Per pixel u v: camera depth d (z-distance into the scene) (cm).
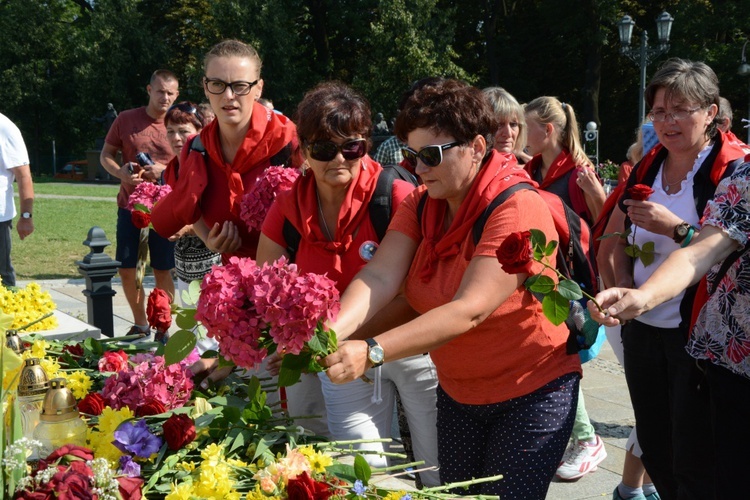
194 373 286
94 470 196
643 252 323
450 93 240
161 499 218
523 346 252
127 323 784
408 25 3484
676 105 314
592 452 440
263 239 323
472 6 4050
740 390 268
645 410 340
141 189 453
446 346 260
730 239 250
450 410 275
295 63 3891
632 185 346
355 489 205
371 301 257
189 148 393
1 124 689
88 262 648
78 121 4691
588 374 639
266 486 207
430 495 220
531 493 252
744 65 2467
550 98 466
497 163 248
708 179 317
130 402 258
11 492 190
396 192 304
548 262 243
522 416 254
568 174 459
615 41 3862
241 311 204
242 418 244
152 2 4647
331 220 308
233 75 364
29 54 4881
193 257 453
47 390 232
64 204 2381
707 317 275
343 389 320
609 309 221
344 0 3894
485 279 232
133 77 4494
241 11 3650
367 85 3572
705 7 3369
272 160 381
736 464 269
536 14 3994
